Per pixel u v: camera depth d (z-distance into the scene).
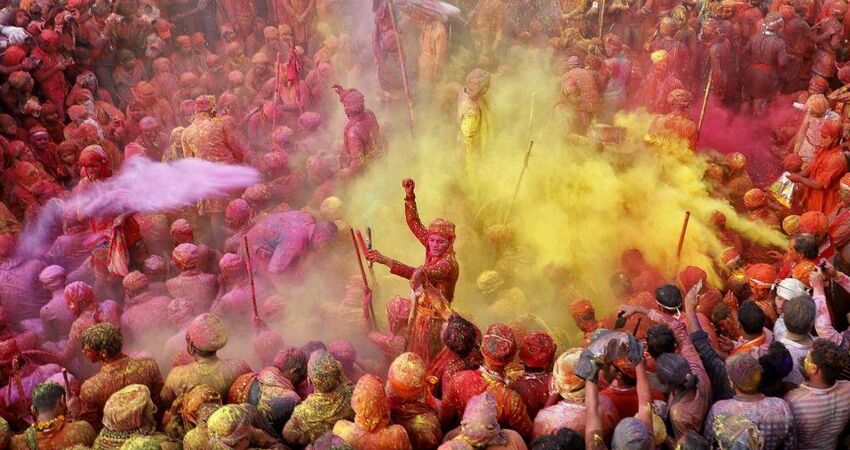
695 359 6.52
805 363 6.14
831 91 15.77
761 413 5.89
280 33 16.03
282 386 6.73
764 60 15.02
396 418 6.47
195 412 6.47
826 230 9.88
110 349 6.98
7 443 6.32
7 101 12.62
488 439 5.80
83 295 8.53
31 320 9.36
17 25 13.76
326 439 5.54
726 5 15.42
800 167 12.11
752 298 8.65
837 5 16.33
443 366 7.55
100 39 14.73
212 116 11.42
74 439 6.42
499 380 6.59
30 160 11.91
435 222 8.17
